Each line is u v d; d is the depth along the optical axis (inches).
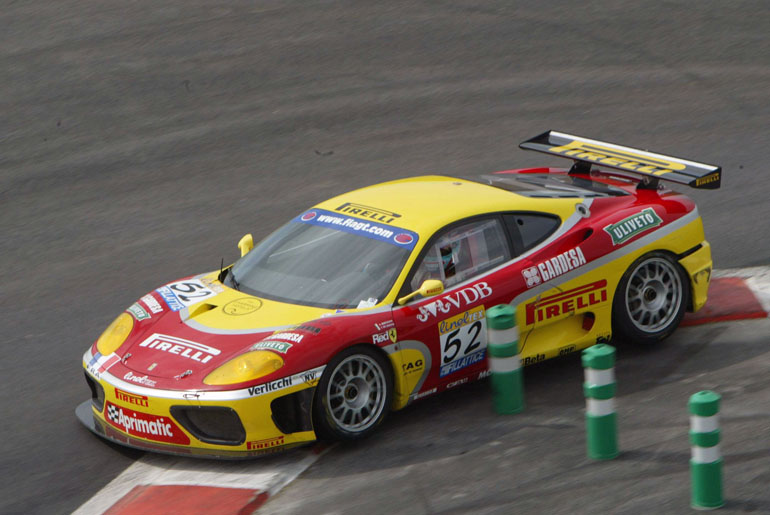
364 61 2166.6
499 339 961.5
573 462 864.3
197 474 887.7
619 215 1109.7
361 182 1696.6
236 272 1061.8
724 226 1488.7
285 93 2047.2
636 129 1872.5
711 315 1193.4
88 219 1610.5
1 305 1343.5
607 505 788.0
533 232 1062.4
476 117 1940.2
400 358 944.9
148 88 2062.0
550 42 2241.6
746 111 1939.0
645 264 1103.0
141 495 860.6
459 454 894.4
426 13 2370.8
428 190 1114.1
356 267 992.9
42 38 2268.7
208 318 975.0
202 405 869.8
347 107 1987.0
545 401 1002.1
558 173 1275.8
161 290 1047.0
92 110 1987.0
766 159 1734.7
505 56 2186.3
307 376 886.4
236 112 1975.9
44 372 1144.8
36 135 1903.3
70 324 1277.1
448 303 978.7
